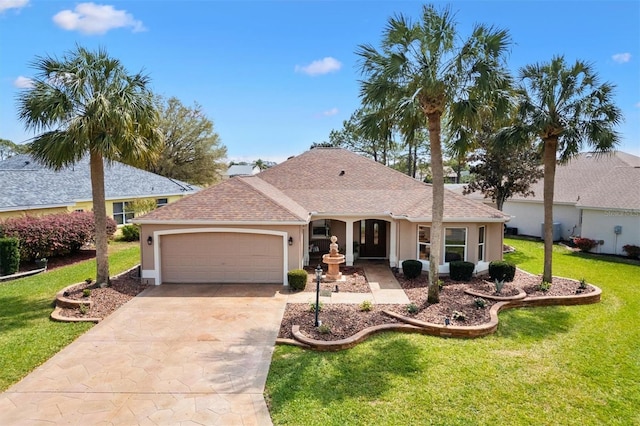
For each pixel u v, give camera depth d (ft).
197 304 40.96
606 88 42.96
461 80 36.70
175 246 49.06
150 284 48.47
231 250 49.14
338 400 22.95
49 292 45.19
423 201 57.72
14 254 52.75
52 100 37.70
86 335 32.53
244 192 52.44
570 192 89.81
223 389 24.17
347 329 33.42
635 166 89.66
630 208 69.56
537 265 63.77
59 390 23.94
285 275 48.98
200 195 51.85
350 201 63.36
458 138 42.68
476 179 81.10
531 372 26.73
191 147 157.17
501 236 55.31
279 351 29.81
